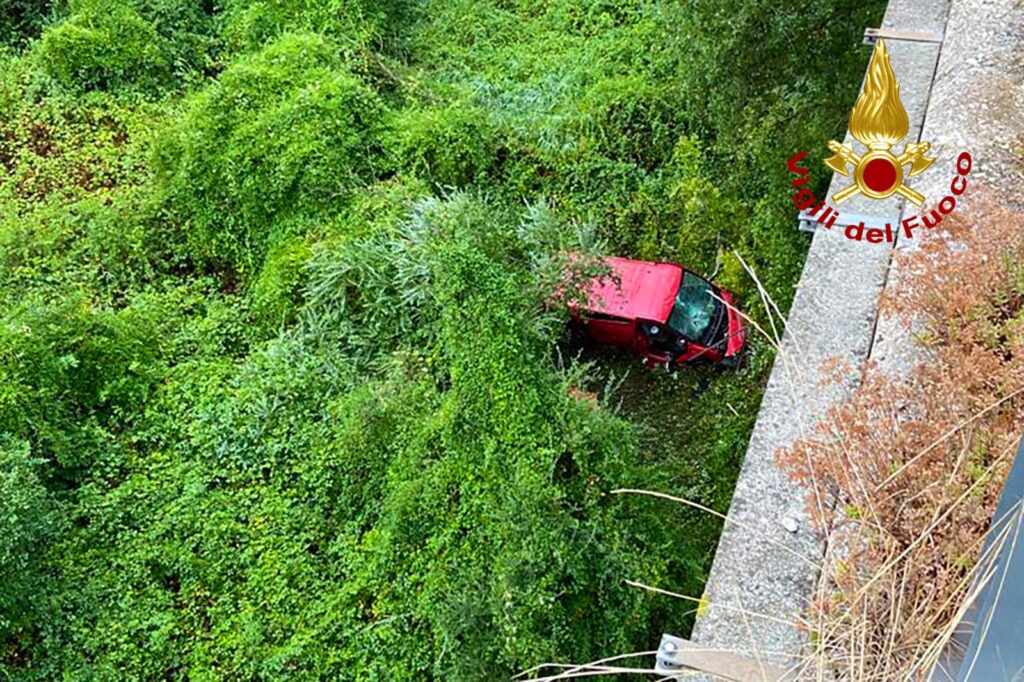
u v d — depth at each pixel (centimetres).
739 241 1088
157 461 915
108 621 802
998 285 438
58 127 1296
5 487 797
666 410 1017
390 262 1004
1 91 1330
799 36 927
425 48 1448
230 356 1022
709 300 1054
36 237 1105
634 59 1323
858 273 530
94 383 954
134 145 1259
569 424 792
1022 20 625
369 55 1343
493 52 1433
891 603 338
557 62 1384
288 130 1123
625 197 1173
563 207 1173
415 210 1055
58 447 887
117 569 834
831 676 345
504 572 726
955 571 335
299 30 1384
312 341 998
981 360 401
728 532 435
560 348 1080
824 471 400
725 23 945
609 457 787
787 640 392
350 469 891
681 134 1181
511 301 847
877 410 416
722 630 402
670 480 927
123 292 1092
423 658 778
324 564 852
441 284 860
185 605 825
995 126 560
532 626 708
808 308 518
